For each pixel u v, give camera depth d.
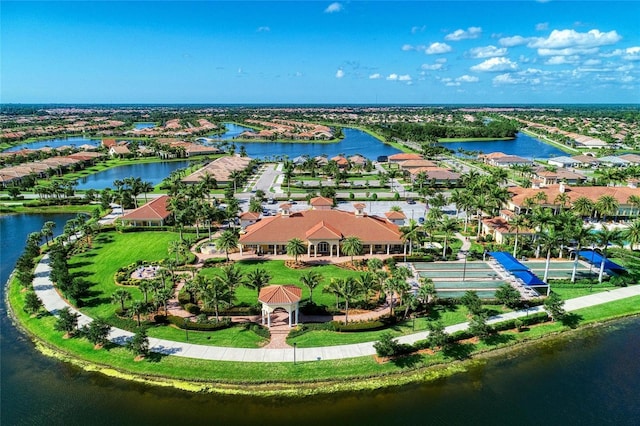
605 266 88.00
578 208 113.94
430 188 165.00
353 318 69.31
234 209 117.19
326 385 54.56
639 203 121.81
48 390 54.19
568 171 181.25
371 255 97.38
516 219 96.56
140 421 49.22
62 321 63.59
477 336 64.88
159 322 67.56
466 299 69.75
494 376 57.44
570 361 60.94
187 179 172.88
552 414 50.94
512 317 70.38
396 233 98.69
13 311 73.50
